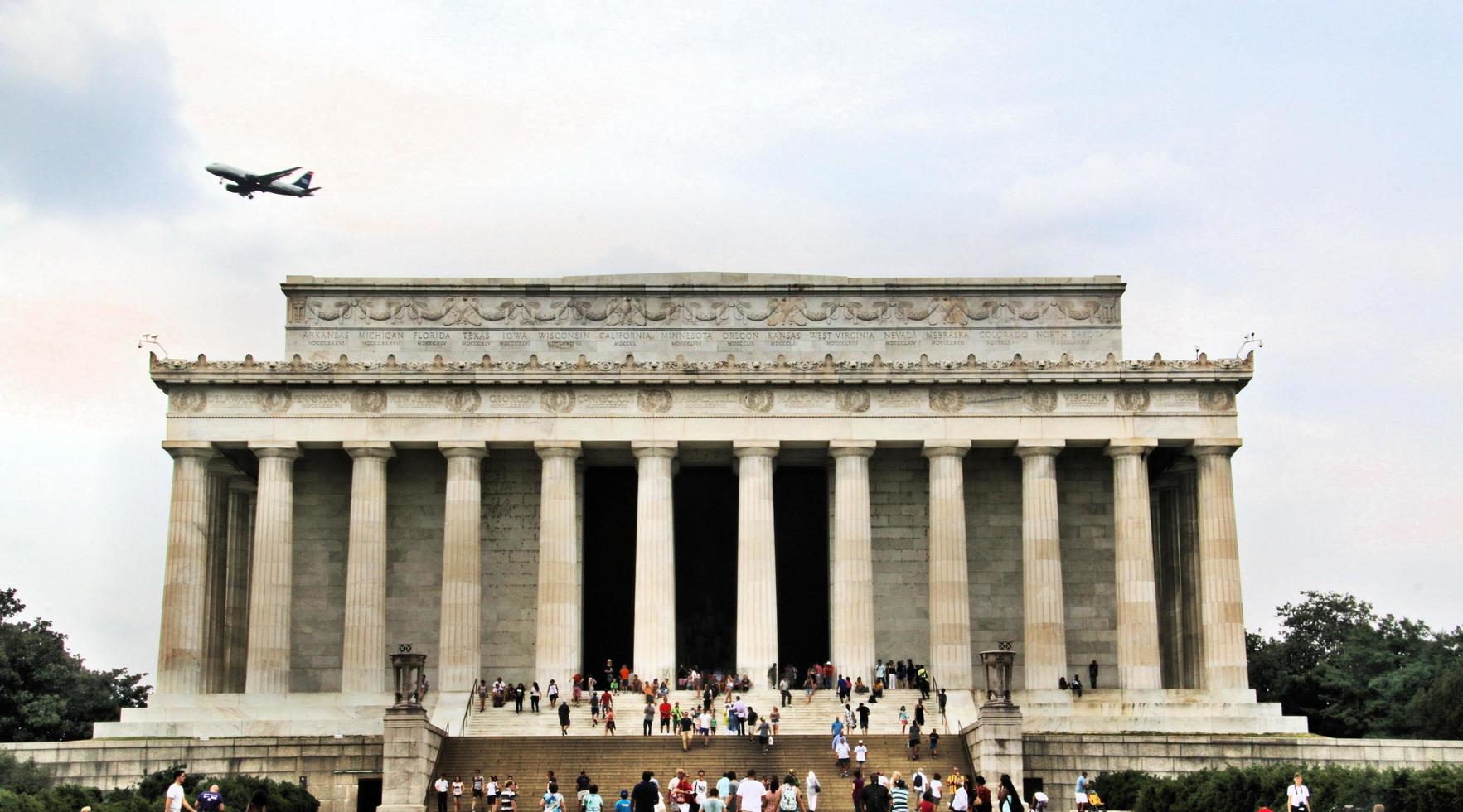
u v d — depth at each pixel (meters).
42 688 108.19
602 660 109.94
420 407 101.62
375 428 101.44
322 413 101.44
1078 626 107.06
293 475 107.81
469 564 100.50
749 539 100.38
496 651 106.31
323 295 108.69
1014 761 79.12
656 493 100.81
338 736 87.50
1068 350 108.44
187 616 98.94
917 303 108.94
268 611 99.50
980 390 102.44
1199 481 102.19
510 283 108.69
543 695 98.88
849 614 100.19
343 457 107.88
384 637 102.19
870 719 93.62
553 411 101.69
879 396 102.38
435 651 106.00
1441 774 64.75
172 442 100.69
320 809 81.38
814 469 112.56
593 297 108.75
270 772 81.56
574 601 100.50
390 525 107.31
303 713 97.19
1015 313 108.88
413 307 108.75
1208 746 84.06
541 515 101.50
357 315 108.56
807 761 82.19
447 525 101.00
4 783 74.88
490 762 82.00
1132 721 96.06
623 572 111.00
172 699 97.25
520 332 108.50
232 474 106.81
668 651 99.50
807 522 112.31
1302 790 58.00
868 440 101.75
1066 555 107.94
